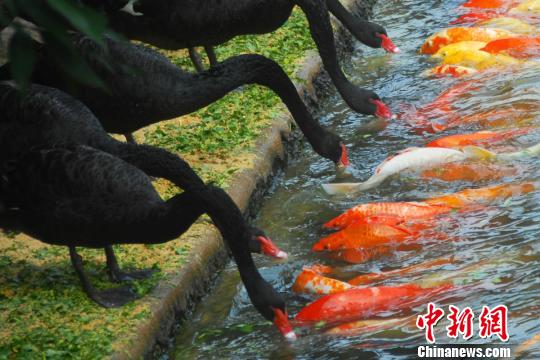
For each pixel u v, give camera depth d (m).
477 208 7.83
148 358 6.14
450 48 11.28
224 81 7.99
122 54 7.64
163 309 6.51
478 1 12.96
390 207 7.84
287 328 6.30
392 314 6.45
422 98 10.57
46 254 7.21
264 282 6.33
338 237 7.63
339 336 6.30
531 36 11.44
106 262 6.92
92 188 6.21
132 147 6.59
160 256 7.16
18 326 6.21
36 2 2.76
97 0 8.58
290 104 8.41
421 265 7.12
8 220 6.49
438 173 8.53
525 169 8.42
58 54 2.84
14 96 6.74
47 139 6.63
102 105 7.71
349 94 9.27
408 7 13.62
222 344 6.51
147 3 9.06
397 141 9.66
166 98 7.75
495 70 10.77
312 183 9.05
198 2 9.10
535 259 6.96
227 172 8.43
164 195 8.03
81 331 6.14
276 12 9.23
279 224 8.30
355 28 10.09
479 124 9.61
